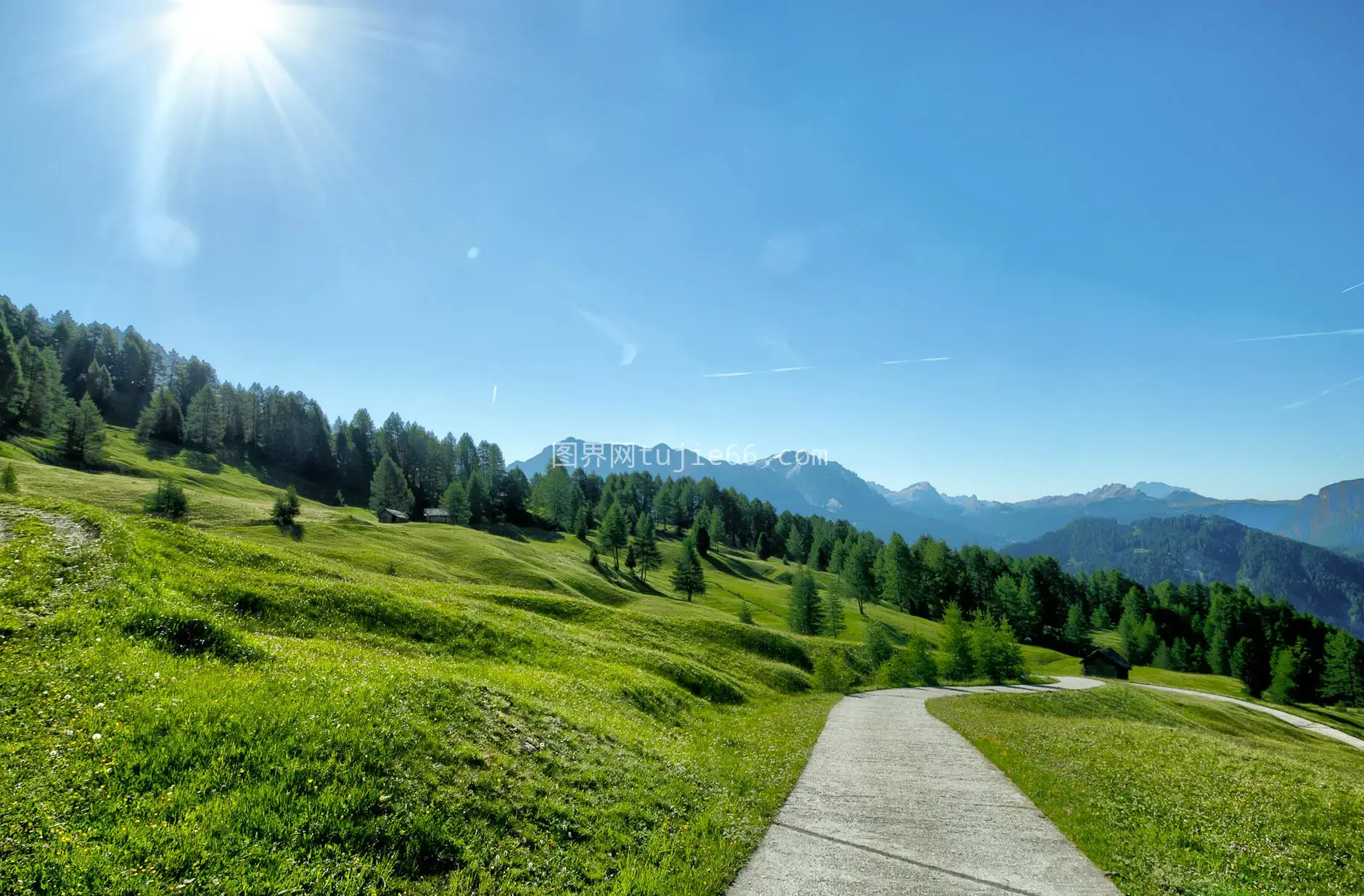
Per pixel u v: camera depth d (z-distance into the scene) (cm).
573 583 10388
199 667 1522
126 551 2319
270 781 1120
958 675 8656
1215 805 1805
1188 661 15938
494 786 1362
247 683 1443
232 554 3253
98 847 877
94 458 14000
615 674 3431
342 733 1309
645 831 1398
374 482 17362
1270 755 3152
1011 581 16338
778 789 1894
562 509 19100
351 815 1104
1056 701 6081
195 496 10619
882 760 2405
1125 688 8519
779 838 1457
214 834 973
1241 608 16588
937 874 1263
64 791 974
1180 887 1214
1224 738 4303
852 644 9362
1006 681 8581
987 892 1184
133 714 1201
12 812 902
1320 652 15388
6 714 1119
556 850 1224
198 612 1870
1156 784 2033
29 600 1625
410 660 2328
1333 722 9650
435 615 3312
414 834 1119
